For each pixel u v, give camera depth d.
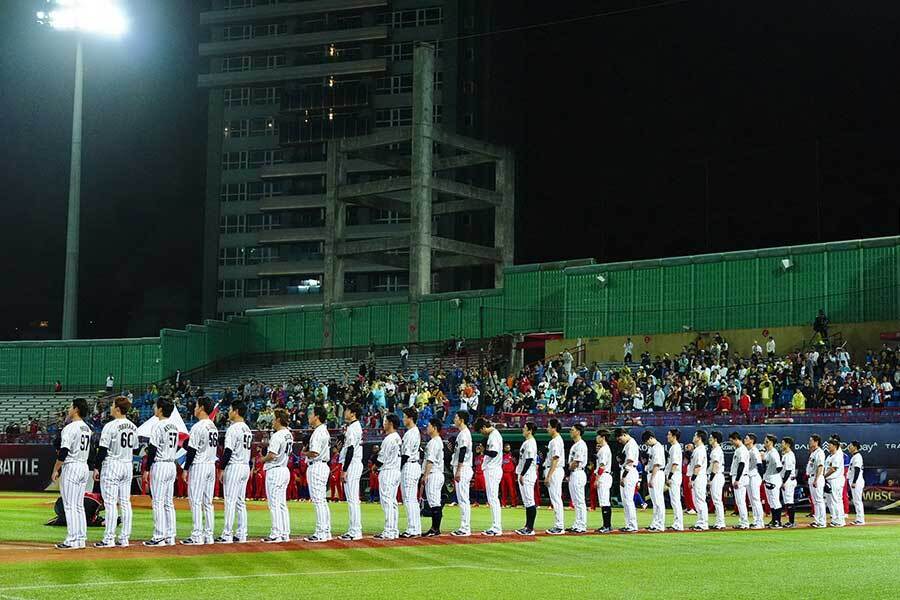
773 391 42.31
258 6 119.44
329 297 73.38
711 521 31.28
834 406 39.19
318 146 118.62
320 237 115.62
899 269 51.22
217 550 18.50
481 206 74.31
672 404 43.28
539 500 38.06
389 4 116.50
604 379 48.31
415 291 69.06
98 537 22.02
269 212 118.75
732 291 55.97
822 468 28.86
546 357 60.22
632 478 25.80
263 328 76.00
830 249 53.38
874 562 18.58
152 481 19.17
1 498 40.03
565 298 61.19
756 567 17.61
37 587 13.66
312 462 20.84
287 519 20.52
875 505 34.62
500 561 17.92
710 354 49.00
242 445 19.97
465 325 67.00
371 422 46.75
